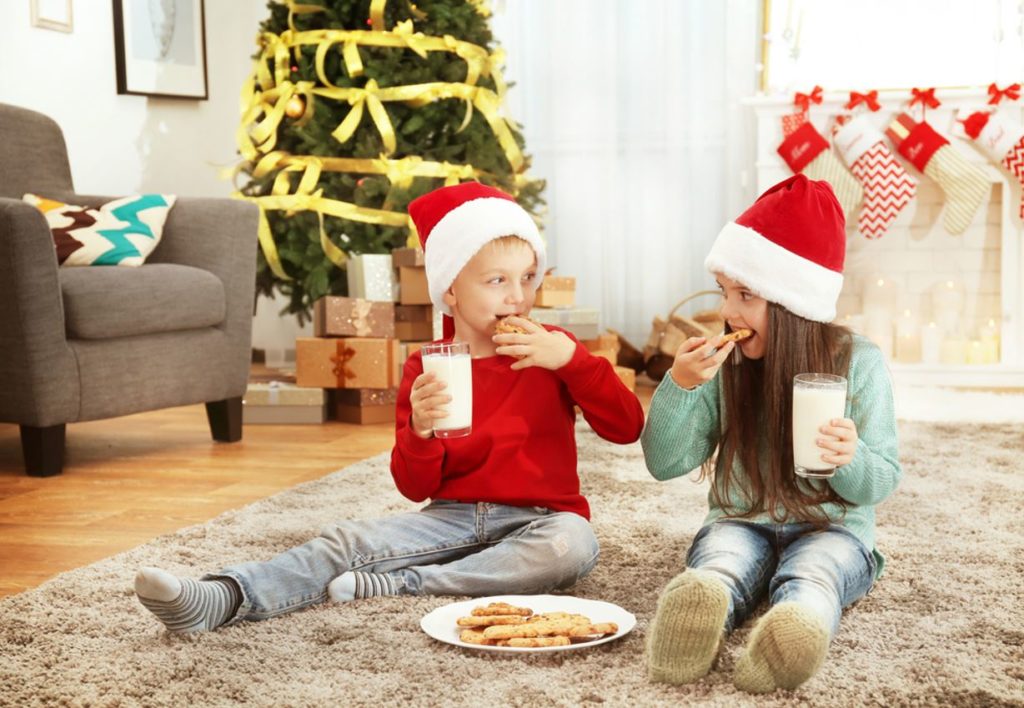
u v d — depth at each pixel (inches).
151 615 63.0
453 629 58.6
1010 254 170.4
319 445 126.7
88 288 111.3
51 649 57.7
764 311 61.6
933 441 120.6
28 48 158.7
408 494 68.2
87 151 171.9
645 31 193.0
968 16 171.6
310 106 155.5
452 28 160.4
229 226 128.3
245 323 130.1
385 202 153.9
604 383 65.9
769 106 174.2
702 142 192.1
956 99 168.6
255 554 76.7
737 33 186.9
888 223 168.7
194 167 198.2
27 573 75.0
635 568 72.4
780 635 48.6
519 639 55.6
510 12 195.5
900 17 173.5
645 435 65.4
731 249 61.5
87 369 111.3
